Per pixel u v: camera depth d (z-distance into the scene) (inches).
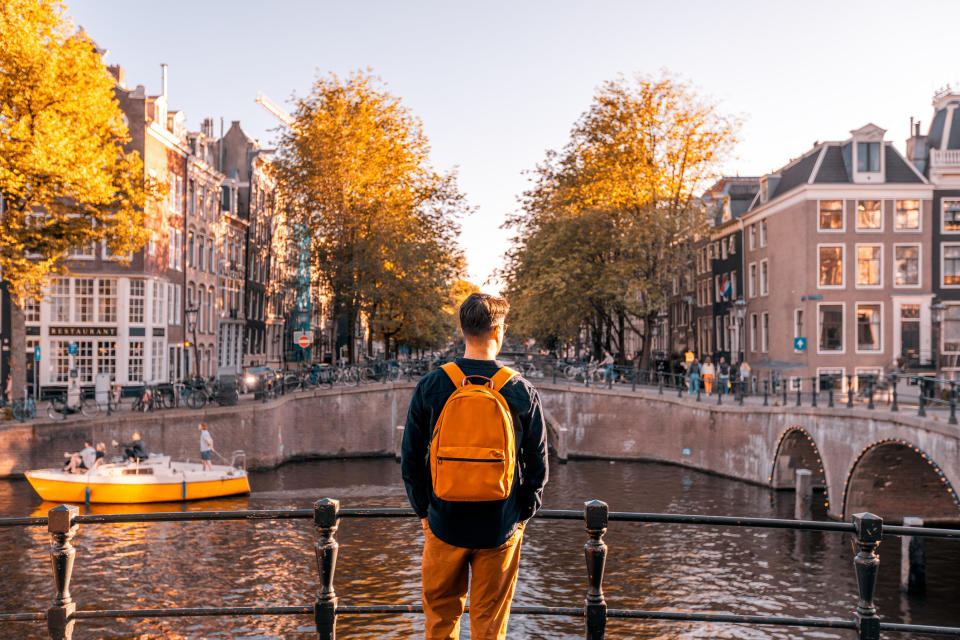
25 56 991.0
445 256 1862.7
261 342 2365.9
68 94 1031.0
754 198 2023.9
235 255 2132.1
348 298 1784.0
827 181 1659.7
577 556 812.0
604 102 1665.8
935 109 1800.0
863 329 1653.5
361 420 1630.2
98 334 1491.1
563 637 602.5
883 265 1653.5
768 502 1130.0
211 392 1397.6
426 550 135.6
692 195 1660.9
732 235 2059.5
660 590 709.9
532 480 134.2
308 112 1809.8
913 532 153.6
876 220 1657.2
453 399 125.6
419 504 134.0
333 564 161.5
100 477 1002.1
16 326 1141.7
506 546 133.0
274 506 1045.2
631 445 1558.8
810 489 1044.5
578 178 1743.4
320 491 1171.3
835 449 1029.8
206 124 2241.6
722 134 1626.5
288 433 1521.9
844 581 738.8
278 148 1845.5
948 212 1665.8
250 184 2247.8
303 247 1914.4
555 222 1700.3
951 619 641.0
